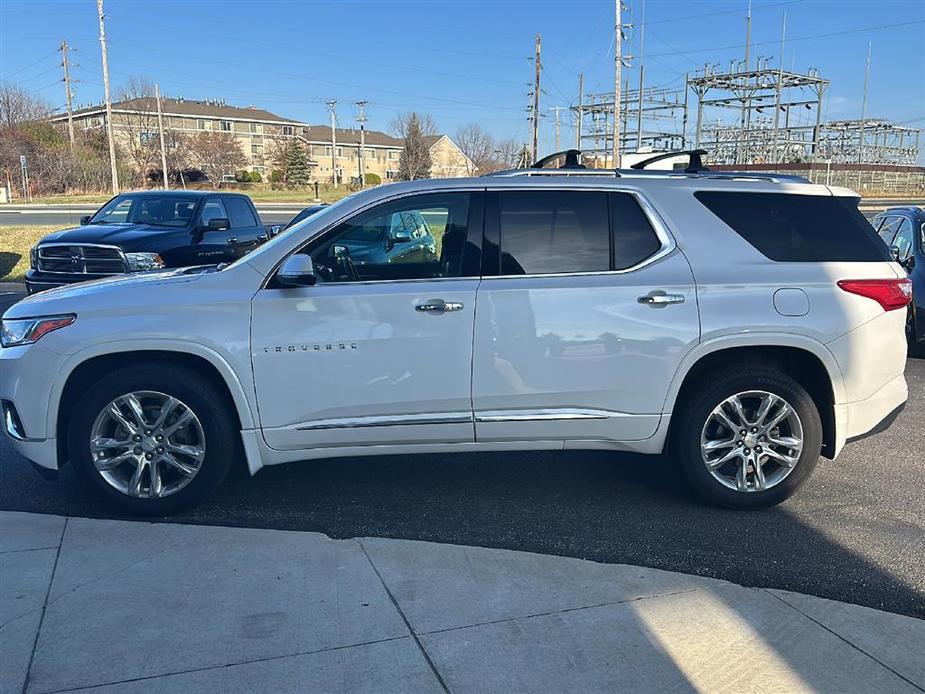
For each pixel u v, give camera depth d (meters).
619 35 38.59
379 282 4.25
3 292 14.54
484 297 4.22
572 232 4.37
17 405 4.25
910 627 3.27
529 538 4.12
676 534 4.20
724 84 56.06
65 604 3.34
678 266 4.36
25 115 68.75
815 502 4.67
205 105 94.38
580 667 2.95
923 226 9.09
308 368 4.20
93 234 9.64
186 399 4.23
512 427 4.33
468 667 2.94
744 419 4.44
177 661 2.95
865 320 4.43
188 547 3.92
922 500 4.70
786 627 3.24
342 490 4.79
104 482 4.28
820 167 52.97
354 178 89.94
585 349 4.27
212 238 10.61
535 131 53.53
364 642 3.09
